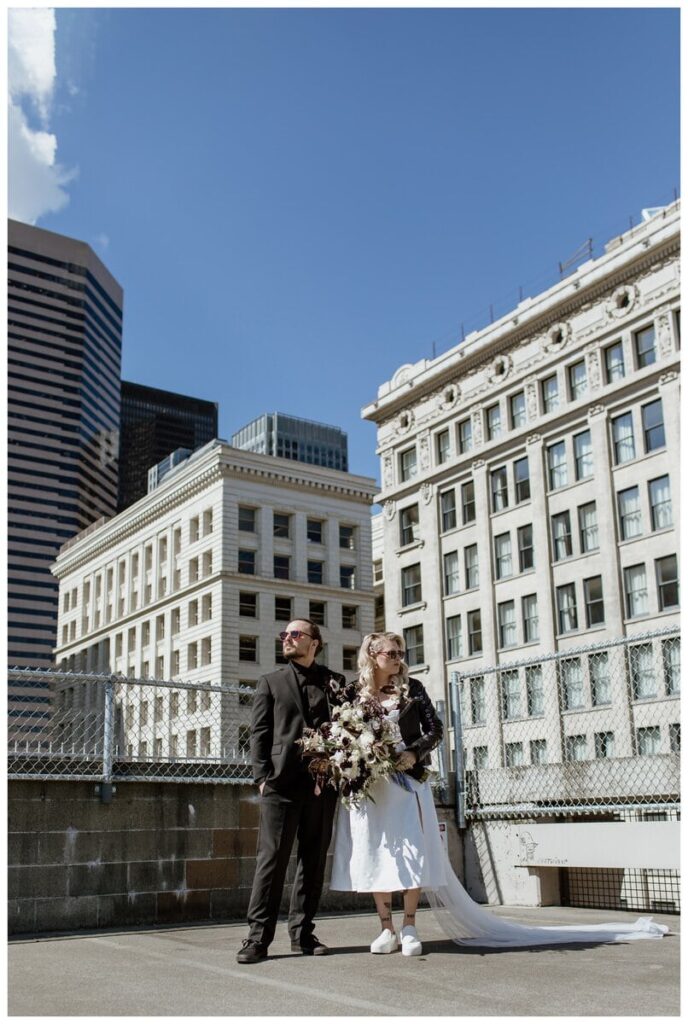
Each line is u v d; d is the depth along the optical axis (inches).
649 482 1644.9
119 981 203.6
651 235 1657.2
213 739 353.7
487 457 1988.2
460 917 261.1
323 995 185.2
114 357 7716.5
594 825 354.6
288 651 254.7
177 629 2896.2
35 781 309.6
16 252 6988.2
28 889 302.0
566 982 197.6
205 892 337.7
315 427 4987.7
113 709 330.3
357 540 2962.6
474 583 1996.8
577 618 1733.5
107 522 3415.4
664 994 183.2
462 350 2074.3
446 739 420.5
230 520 2731.3
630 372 1696.6
